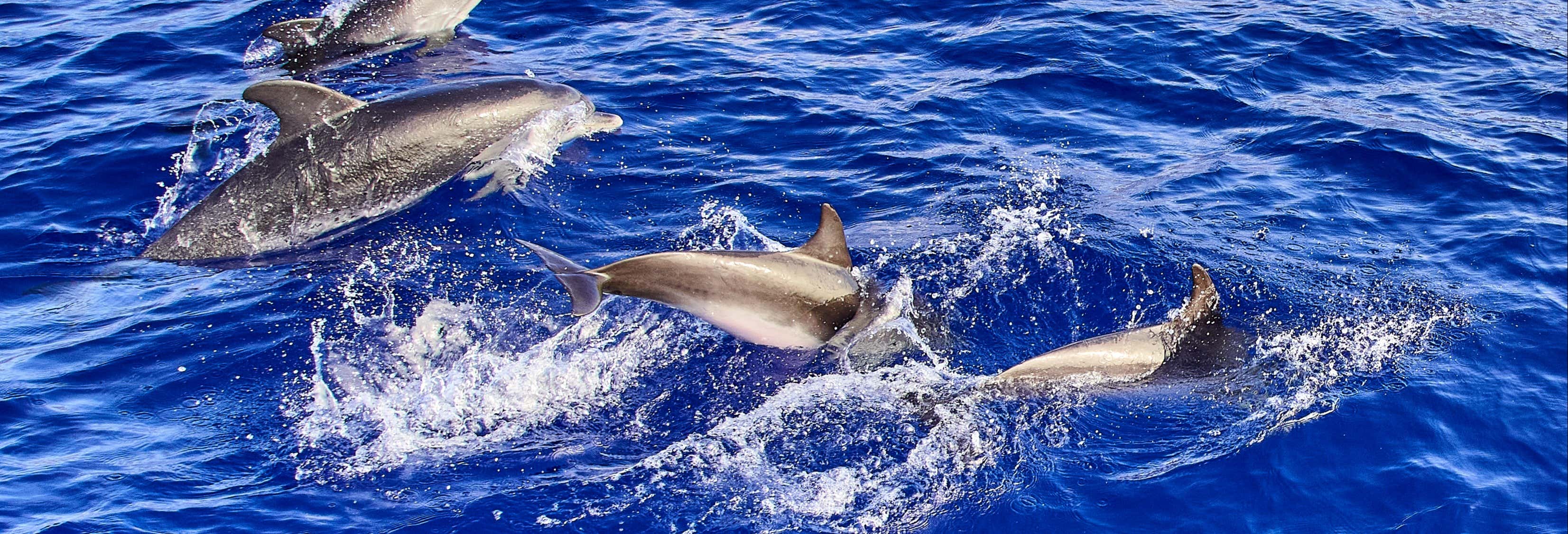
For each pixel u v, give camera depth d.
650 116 12.84
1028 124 12.87
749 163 11.78
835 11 16.22
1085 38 15.17
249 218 10.29
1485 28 16.42
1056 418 7.79
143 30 15.20
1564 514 7.12
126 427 7.57
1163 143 12.55
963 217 10.60
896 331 8.60
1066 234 10.27
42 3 16.30
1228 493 7.22
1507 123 13.19
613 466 7.36
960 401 7.91
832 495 7.14
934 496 7.16
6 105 12.88
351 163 10.80
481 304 9.13
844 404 7.93
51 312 9.01
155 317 8.91
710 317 8.21
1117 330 9.04
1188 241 10.27
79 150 11.73
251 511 6.80
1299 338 8.80
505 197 10.90
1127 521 7.00
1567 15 17.45
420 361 8.37
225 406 7.83
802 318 8.32
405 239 10.22
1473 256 10.17
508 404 7.95
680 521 6.89
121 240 10.21
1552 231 10.60
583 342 8.59
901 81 13.95
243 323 8.80
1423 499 7.22
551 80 13.85
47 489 6.88
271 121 12.52
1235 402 8.00
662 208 10.83
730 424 7.77
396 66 14.45
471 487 7.13
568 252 10.02
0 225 10.29
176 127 12.34
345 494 7.02
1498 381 8.34
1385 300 9.40
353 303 9.12
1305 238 10.45
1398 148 12.27
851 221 10.59
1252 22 15.97
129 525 6.60
